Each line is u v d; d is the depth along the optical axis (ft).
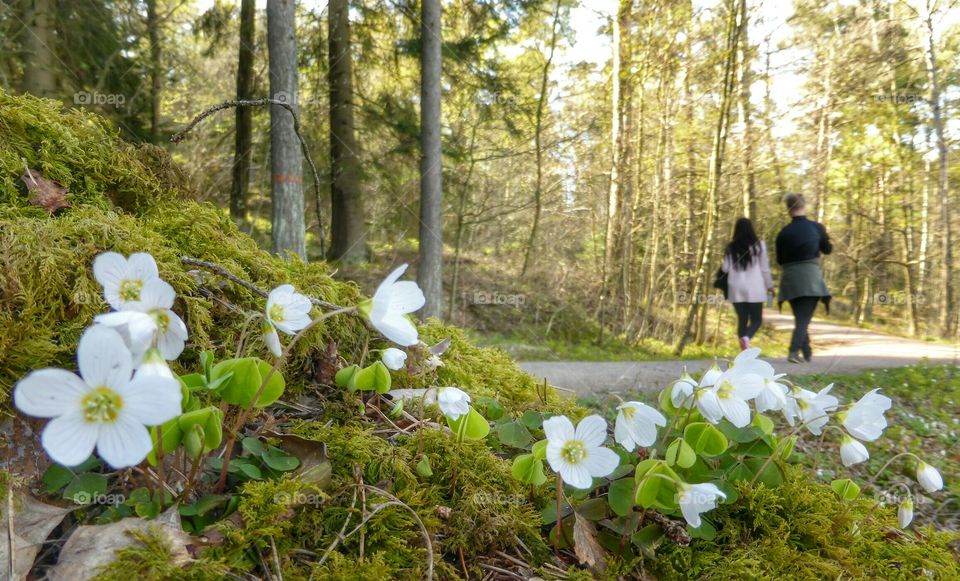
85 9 26.63
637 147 45.44
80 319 4.43
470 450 5.06
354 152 40.57
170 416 2.60
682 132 45.68
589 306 49.93
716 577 4.24
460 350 7.80
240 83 40.45
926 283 61.67
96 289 4.53
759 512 4.76
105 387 2.58
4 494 3.49
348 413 5.34
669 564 4.36
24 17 23.53
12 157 5.37
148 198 6.42
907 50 42.91
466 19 38.45
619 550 4.46
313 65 40.70
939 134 46.88
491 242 53.57
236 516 3.67
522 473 4.31
